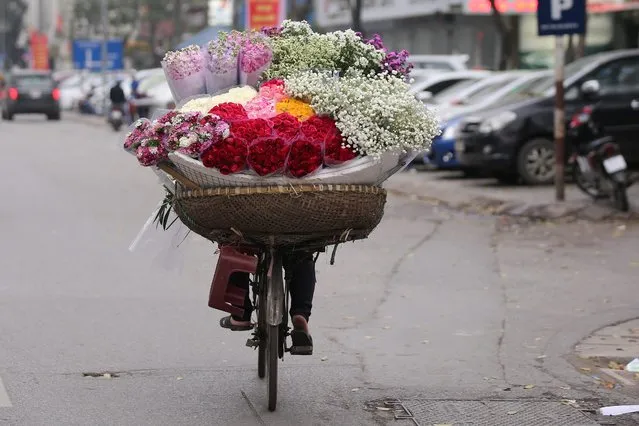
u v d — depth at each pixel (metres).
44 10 113.25
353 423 5.81
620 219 14.19
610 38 35.88
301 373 6.84
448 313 8.66
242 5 45.38
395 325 8.22
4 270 10.28
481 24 39.03
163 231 6.38
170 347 7.45
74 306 8.73
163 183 6.07
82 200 16.11
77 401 6.17
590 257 11.35
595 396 6.36
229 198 5.48
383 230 13.54
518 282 9.99
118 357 7.17
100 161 23.89
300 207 5.47
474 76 23.31
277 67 6.12
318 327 8.15
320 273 10.41
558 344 7.59
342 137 5.54
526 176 17.66
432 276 10.29
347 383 6.62
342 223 5.63
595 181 14.57
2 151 26.72
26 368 6.86
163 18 62.62
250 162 5.38
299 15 37.09
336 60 6.07
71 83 59.88
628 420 5.88
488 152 17.53
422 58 28.83
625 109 17.75
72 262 10.73
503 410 6.06
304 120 5.61
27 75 46.03
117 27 72.31
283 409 6.06
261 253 6.08
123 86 46.91
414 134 5.67
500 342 7.68
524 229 13.57
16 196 16.53
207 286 9.63
